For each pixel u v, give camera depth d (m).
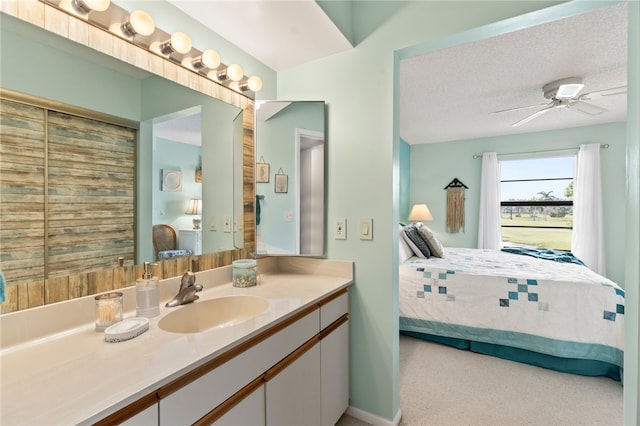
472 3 1.43
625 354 0.97
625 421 0.97
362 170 1.72
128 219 1.19
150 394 0.72
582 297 2.25
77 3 1.01
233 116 1.70
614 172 4.02
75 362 0.78
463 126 4.17
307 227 1.84
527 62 2.40
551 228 4.46
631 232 0.92
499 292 2.49
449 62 2.40
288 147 1.83
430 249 3.55
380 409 1.69
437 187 5.14
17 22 0.90
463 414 1.79
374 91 1.68
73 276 1.02
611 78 2.68
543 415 1.78
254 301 1.37
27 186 0.92
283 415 1.18
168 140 1.35
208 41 1.53
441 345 2.72
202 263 1.51
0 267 0.86
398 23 1.62
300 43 1.68
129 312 1.15
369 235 1.70
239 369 0.97
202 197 1.51
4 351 0.84
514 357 2.42
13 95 0.90
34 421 0.56
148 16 1.13
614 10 1.77
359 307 1.74
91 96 1.08
